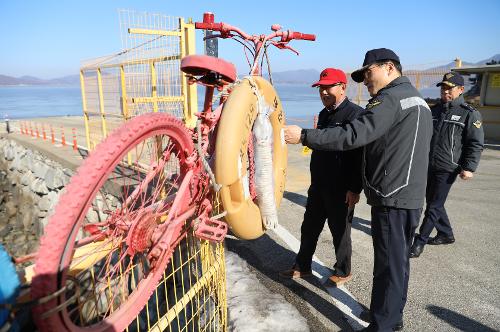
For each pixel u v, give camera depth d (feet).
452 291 12.28
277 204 8.61
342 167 11.30
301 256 12.92
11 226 41.83
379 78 9.17
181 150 6.79
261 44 9.82
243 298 11.48
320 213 12.37
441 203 14.62
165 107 18.37
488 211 20.20
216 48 12.53
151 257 6.17
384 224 8.89
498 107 44.57
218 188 6.59
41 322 4.14
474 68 46.26
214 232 7.11
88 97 28.37
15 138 47.75
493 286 12.64
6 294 3.82
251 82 7.19
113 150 4.67
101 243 5.60
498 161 33.71
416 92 8.80
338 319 10.78
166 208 6.73
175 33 17.21
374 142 8.82
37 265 4.01
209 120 7.06
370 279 13.00
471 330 10.33
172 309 7.75
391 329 9.02
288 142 8.93
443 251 15.35
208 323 9.98
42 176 37.11
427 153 8.78
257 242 16.12
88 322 6.09
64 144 39.32
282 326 10.14
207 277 9.18
